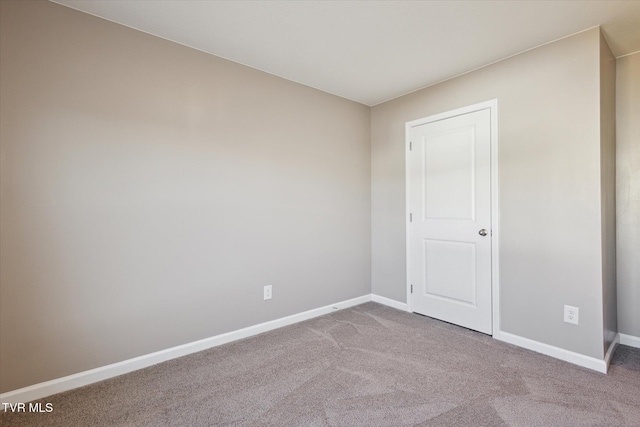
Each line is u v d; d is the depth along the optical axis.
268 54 2.53
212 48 2.44
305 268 3.15
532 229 2.44
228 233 2.61
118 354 2.11
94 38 2.02
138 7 1.94
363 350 2.45
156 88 2.26
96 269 2.03
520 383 1.97
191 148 2.42
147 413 1.71
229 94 2.62
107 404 1.78
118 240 2.11
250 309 2.75
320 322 3.07
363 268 3.71
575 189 2.23
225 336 2.59
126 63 2.14
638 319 2.51
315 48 2.44
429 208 3.17
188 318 2.41
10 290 1.77
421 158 3.24
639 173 2.49
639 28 2.16
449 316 3.02
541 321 2.39
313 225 3.22
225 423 1.63
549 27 2.16
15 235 1.78
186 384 1.98
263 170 2.83
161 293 2.28
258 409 1.74
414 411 1.71
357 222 3.64
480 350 2.44
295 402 1.80
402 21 2.09
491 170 2.68
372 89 3.26
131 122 2.16
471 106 2.81
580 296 2.21
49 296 1.88
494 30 2.19
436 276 3.12
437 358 2.31
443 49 2.45
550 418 1.65
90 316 2.01
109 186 2.07
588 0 1.88
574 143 2.24
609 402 1.78
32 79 1.83
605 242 2.22
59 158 1.91
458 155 2.92
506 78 2.58
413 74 2.90
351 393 1.88
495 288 2.66
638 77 2.49
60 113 1.91
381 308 3.50
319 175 3.27
